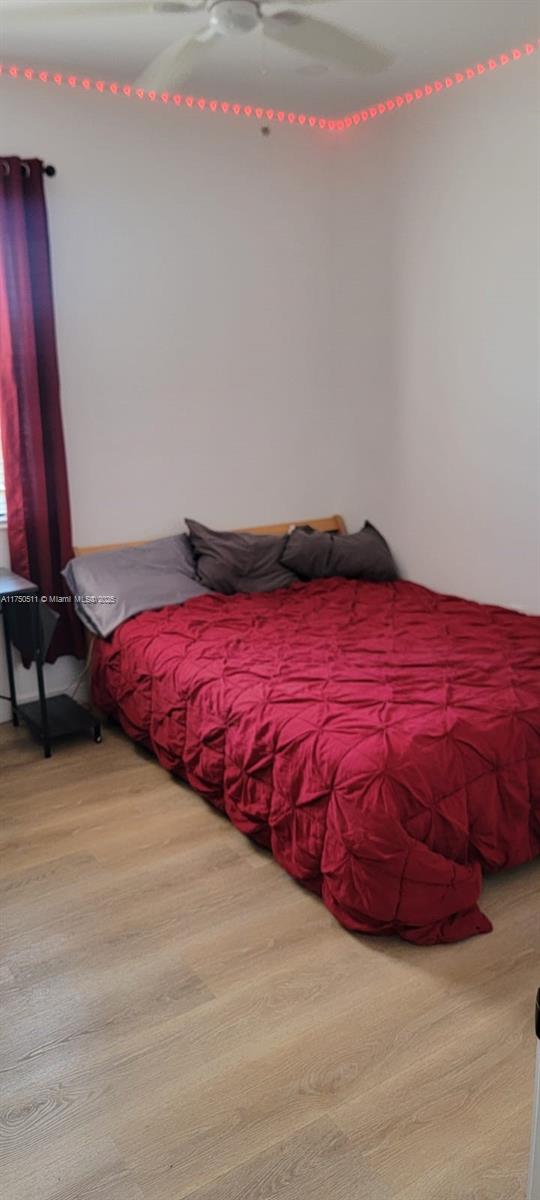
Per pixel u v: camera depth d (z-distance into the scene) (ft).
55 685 12.97
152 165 12.51
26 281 11.30
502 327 11.84
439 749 7.64
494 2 9.40
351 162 13.88
